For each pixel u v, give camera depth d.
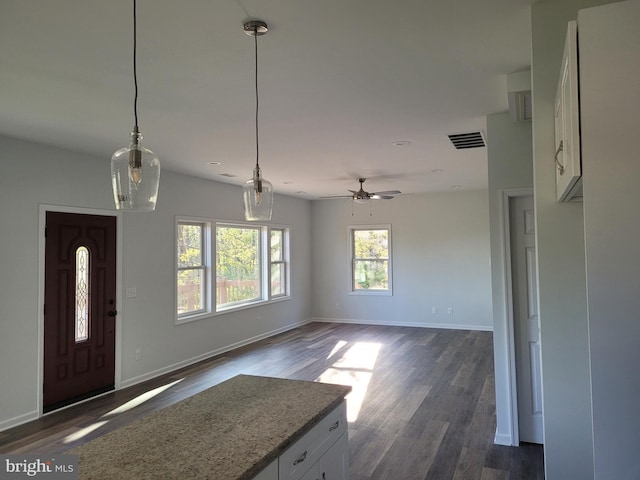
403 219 8.84
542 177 2.03
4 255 3.93
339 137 4.13
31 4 1.86
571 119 1.28
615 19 1.22
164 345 5.63
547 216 2.05
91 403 4.52
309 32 2.16
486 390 4.86
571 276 2.03
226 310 6.80
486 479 2.97
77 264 4.57
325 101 3.14
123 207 1.72
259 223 7.73
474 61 2.53
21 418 4.02
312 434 1.91
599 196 1.20
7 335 3.94
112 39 2.19
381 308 8.99
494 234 3.53
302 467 1.81
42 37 2.16
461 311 8.40
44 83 2.74
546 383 2.10
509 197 3.51
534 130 2.02
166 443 1.62
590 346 1.18
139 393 4.84
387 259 9.05
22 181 4.08
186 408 1.99
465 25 2.13
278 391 2.24
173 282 5.80
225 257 7.04
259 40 2.23
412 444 3.53
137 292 5.26
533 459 3.24
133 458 1.50
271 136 4.08
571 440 2.06
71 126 3.66
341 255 9.30
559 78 1.82
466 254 8.38
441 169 5.87
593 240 1.20
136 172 1.70
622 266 1.17
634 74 1.20
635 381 1.15
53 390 4.31
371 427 3.87
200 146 4.45
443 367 5.80
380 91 2.97
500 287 3.51
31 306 4.13
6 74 2.60
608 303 1.18
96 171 4.79
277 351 6.75
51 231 4.32
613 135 1.20
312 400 2.09
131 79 2.70
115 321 4.98
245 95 3.01
